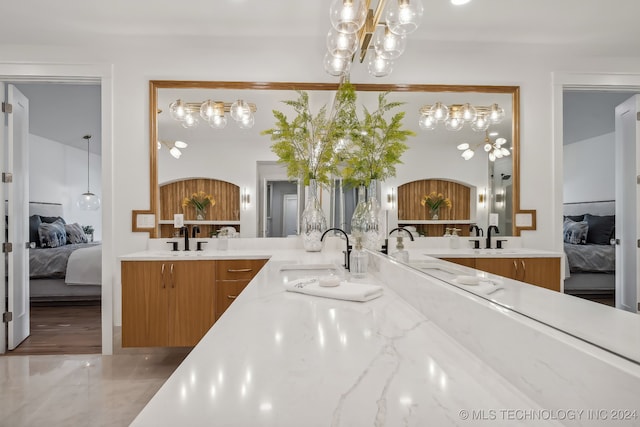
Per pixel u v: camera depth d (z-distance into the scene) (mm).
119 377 2432
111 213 2867
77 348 2977
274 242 2771
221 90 2846
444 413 504
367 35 1944
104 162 2867
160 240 2846
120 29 2760
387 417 488
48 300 4453
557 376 515
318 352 727
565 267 634
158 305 2588
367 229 1879
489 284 840
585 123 645
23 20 2592
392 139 1609
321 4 2428
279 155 2713
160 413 486
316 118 2705
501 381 625
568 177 689
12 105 2977
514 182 1244
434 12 1347
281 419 475
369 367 658
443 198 1194
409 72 2209
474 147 1104
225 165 2766
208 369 636
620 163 548
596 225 548
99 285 4367
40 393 2203
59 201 6133
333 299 1212
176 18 2615
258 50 2898
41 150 5773
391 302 1185
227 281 2604
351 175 2137
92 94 4168
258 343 774
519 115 1101
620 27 607
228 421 467
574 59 731
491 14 1109
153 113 2869
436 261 1159
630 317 462
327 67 2123
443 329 899
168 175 2838
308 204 2688
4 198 2943
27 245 3221
